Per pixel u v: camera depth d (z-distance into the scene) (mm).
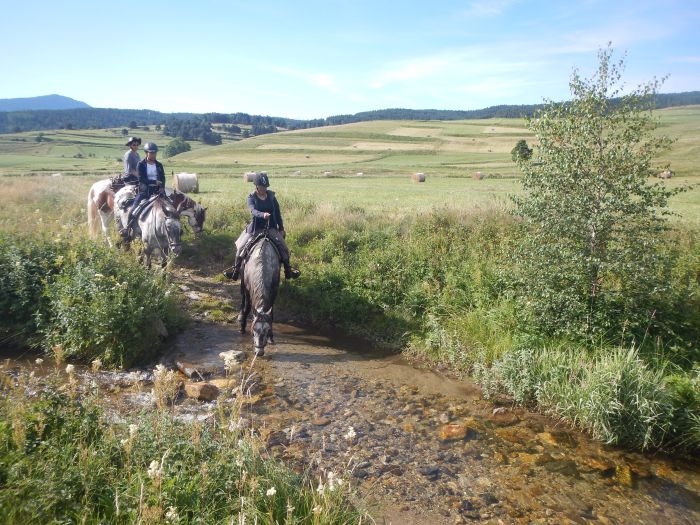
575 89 7566
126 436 4164
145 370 7336
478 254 10711
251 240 8312
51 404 4258
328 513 3719
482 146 104000
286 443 5473
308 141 116438
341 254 11805
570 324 7707
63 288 7922
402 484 4895
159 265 10516
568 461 5508
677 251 10320
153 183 10703
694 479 5293
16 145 121312
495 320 8492
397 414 6414
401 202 21203
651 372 6273
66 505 3359
